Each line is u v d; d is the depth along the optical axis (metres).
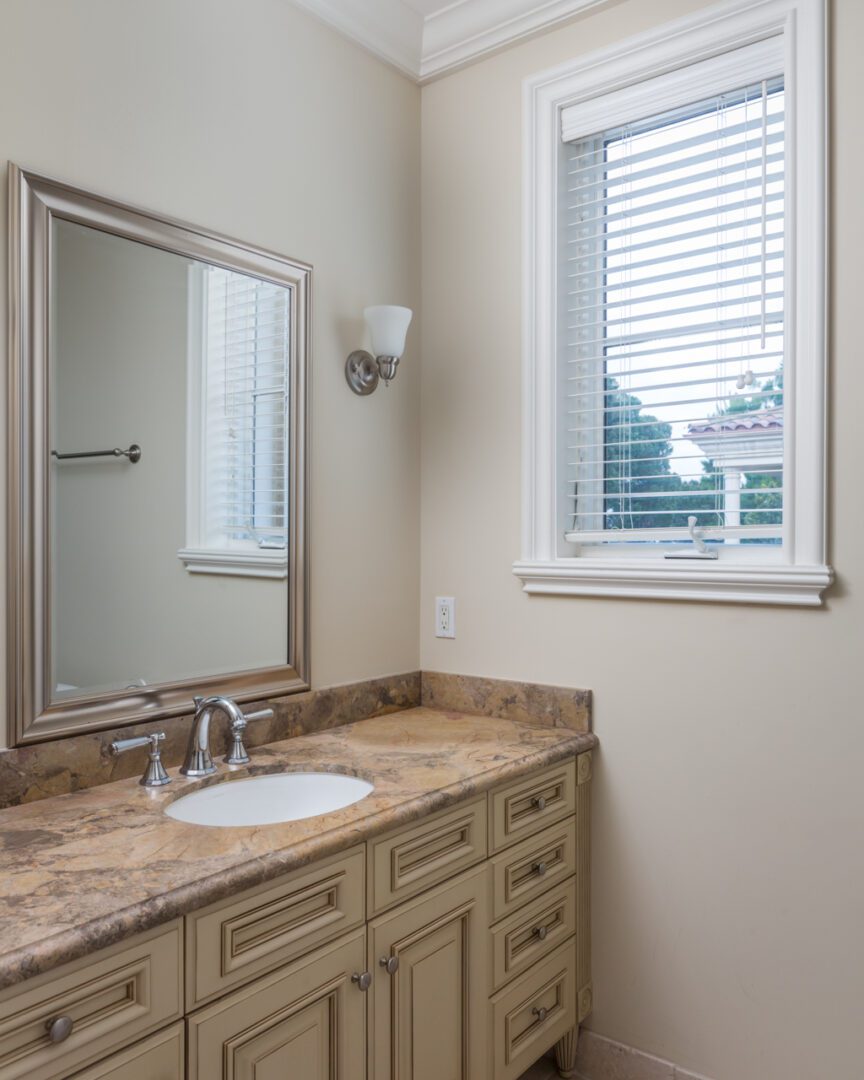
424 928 1.50
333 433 2.06
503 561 2.18
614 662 2.00
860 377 1.68
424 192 2.33
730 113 1.90
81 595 1.52
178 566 1.69
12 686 1.41
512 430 2.16
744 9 1.80
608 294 2.12
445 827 1.55
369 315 2.06
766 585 1.75
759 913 1.80
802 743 1.75
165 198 1.67
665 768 1.93
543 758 1.80
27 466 1.43
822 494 1.70
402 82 2.28
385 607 2.22
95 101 1.54
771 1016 1.79
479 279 2.22
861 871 1.68
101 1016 1.01
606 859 2.01
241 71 1.83
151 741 1.53
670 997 1.92
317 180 2.01
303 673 1.96
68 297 1.49
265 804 1.65
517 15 2.09
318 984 1.29
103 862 1.17
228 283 1.79
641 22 1.96
